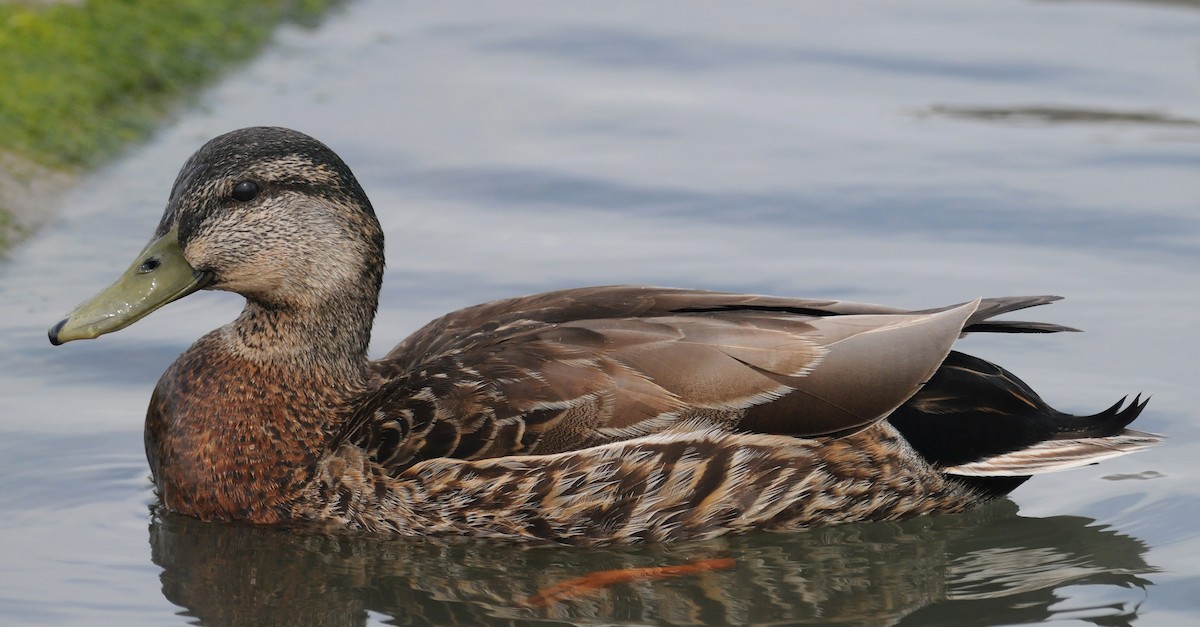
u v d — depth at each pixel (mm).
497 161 19656
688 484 11703
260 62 23453
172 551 11758
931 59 23688
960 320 11812
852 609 11141
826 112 21516
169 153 19781
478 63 23500
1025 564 11750
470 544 11906
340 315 12516
